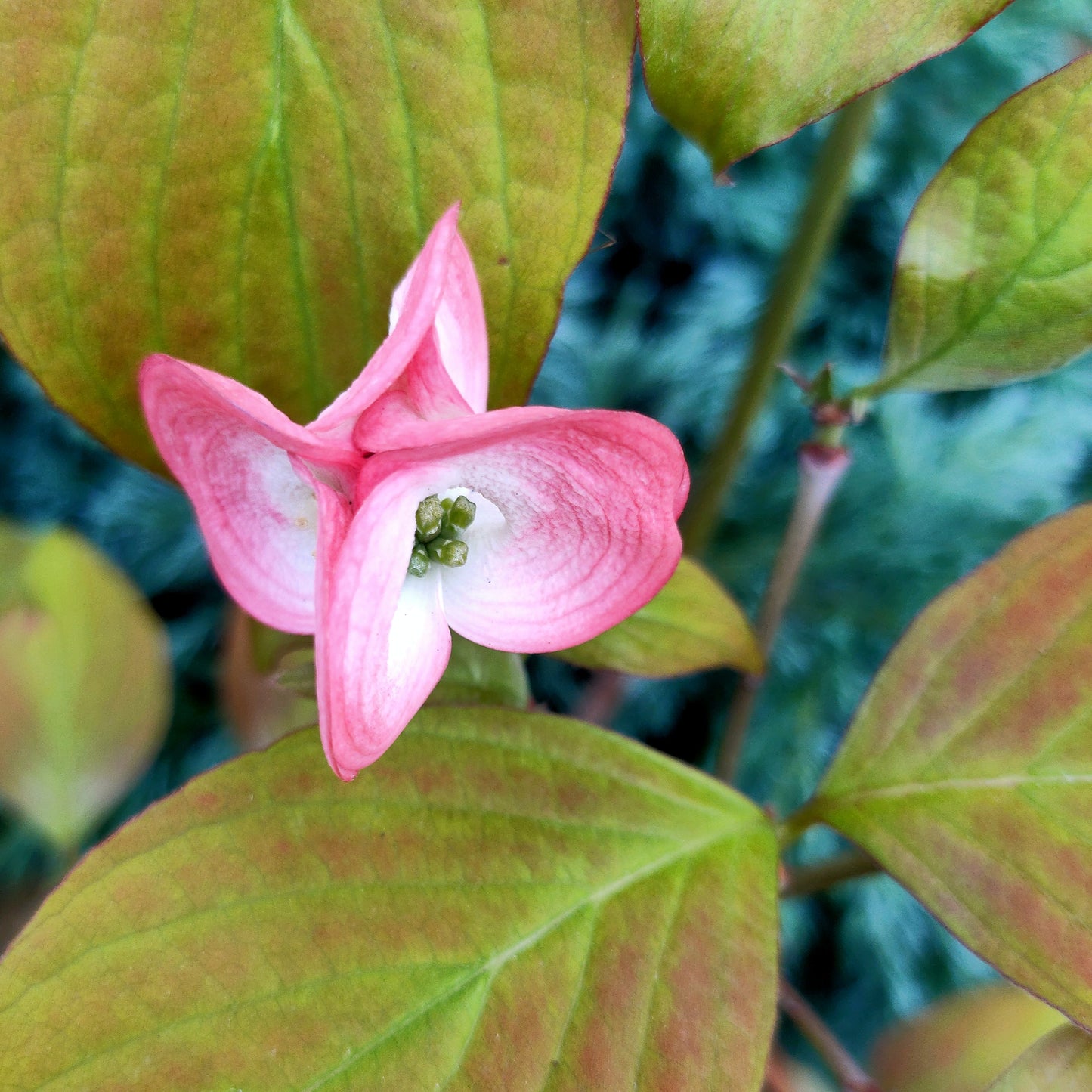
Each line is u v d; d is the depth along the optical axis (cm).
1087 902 25
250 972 24
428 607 23
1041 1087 24
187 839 24
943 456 52
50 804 30
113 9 23
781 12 23
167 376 22
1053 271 25
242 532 23
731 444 32
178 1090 23
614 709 36
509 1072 24
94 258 24
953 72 50
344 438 22
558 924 25
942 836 25
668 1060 24
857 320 54
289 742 24
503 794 25
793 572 29
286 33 24
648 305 57
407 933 24
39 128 24
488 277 24
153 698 31
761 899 25
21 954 23
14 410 53
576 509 22
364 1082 24
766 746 50
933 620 26
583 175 24
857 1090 27
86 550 31
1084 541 26
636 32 23
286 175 24
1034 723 25
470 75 24
